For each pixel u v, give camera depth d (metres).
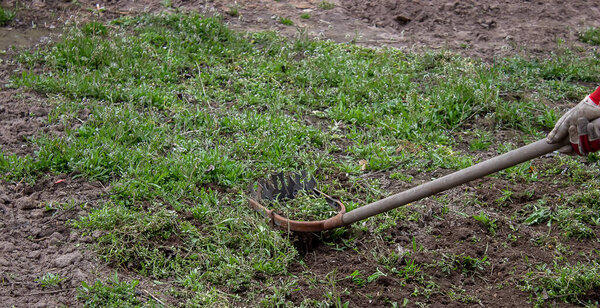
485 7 11.67
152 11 10.69
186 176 6.10
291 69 8.85
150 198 5.86
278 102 7.79
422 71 9.15
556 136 4.09
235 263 5.06
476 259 5.34
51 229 5.39
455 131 7.69
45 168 6.22
